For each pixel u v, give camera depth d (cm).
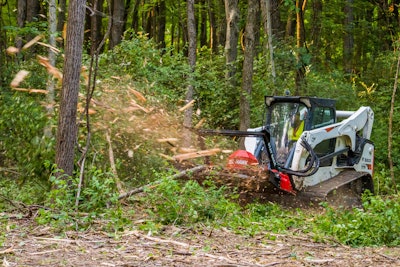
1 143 1183
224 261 702
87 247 744
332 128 1338
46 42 1512
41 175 1107
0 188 1172
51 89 1231
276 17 2573
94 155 1066
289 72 2095
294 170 1261
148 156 1254
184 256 716
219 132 1150
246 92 1789
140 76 1742
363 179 1476
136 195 1168
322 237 896
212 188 1060
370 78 2653
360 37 3469
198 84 1895
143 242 779
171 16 3922
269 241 850
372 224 931
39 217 877
